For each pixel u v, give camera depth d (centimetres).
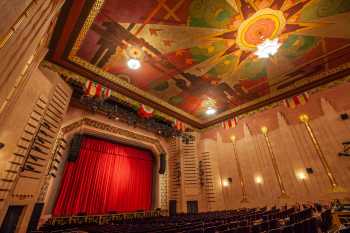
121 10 648
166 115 1301
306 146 1012
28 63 478
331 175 905
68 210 1018
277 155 1102
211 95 1178
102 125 1168
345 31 765
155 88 1095
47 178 871
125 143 1362
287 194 1011
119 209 1220
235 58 892
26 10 196
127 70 944
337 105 963
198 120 1466
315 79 1030
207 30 741
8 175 558
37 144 686
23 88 562
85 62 875
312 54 887
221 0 639
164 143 1470
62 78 864
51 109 766
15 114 559
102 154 1257
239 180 1216
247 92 1156
